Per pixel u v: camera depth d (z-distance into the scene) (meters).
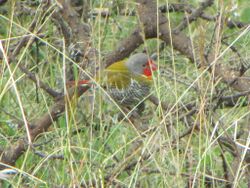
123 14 10.52
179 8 9.98
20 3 9.88
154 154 7.60
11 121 9.24
